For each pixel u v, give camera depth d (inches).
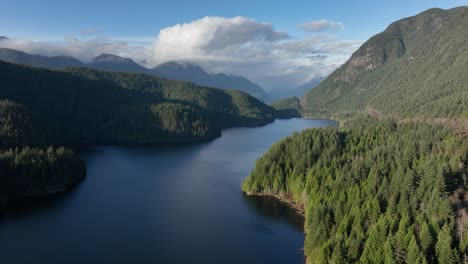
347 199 5738.2
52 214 6628.9
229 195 7844.5
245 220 6441.9
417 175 5733.3
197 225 6235.2
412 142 7475.4
